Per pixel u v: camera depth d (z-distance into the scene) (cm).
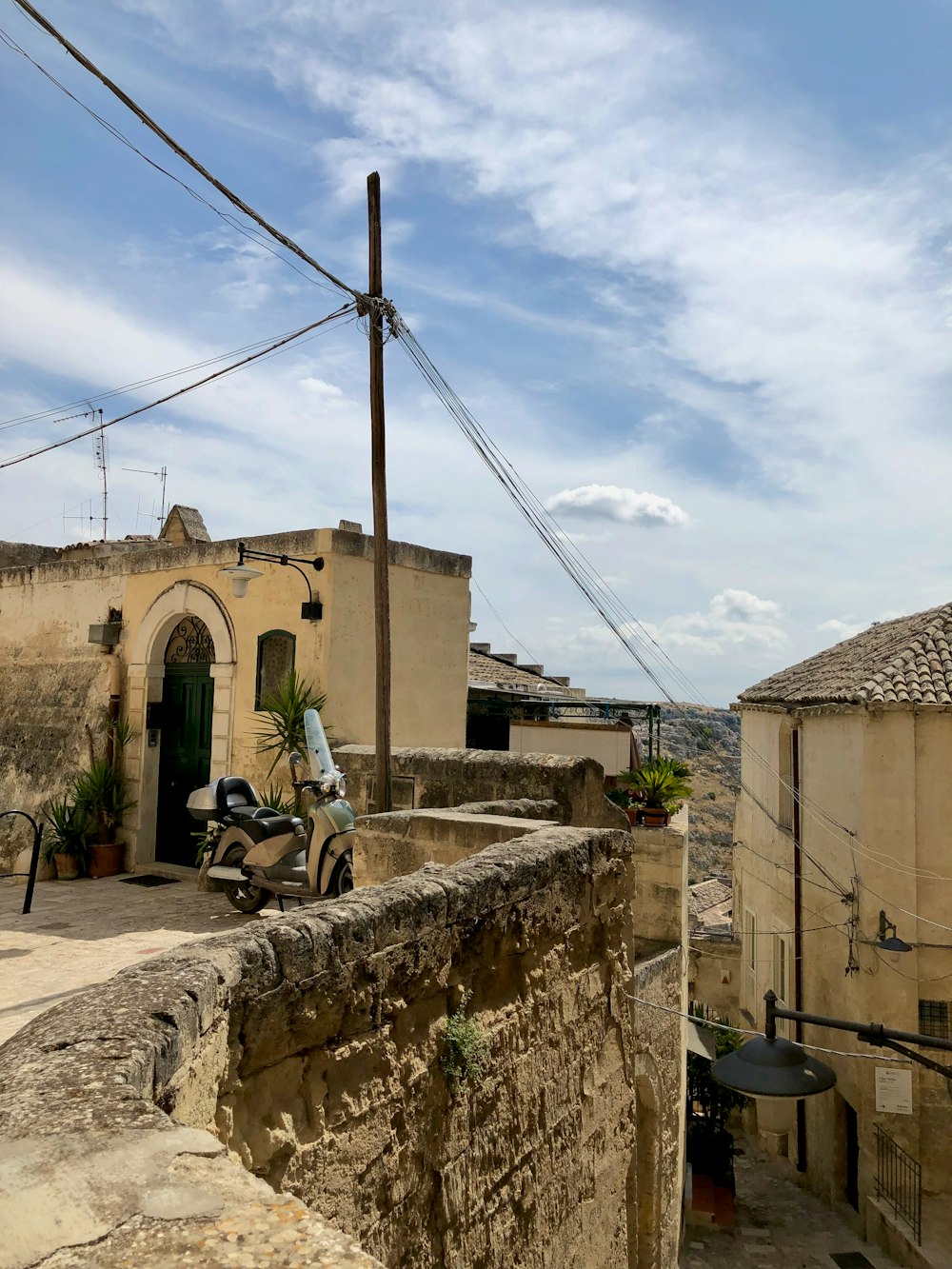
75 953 700
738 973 2064
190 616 1179
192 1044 219
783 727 1638
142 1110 176
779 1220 1277
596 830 511
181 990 222
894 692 1224
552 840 463
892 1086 1162
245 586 950
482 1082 355
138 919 838
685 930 1050
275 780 1007
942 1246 1069
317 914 287
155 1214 145
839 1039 1305
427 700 1189
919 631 1391
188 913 866
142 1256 134
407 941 315
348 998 285
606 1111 484
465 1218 337
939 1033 1183
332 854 760
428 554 1195
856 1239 1205
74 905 906
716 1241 1202
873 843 1209
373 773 852
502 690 1594
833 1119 1317
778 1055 781
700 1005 1814
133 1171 155
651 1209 834
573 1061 446
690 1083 1393
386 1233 292
